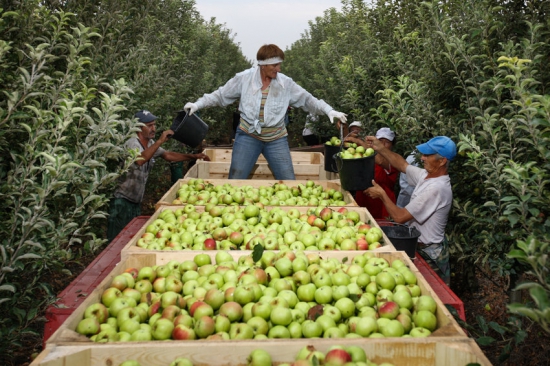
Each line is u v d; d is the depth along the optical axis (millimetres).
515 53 3932
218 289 2961
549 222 2834
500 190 3467
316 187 5641
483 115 3773
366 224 4230
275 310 2535
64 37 4207
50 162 2922
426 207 4344
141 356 2168
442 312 2559
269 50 5605
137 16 7582
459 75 4340
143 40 7188
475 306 5125
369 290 2936
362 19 8352
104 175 3510
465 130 4168
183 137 6109
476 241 4363
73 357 2102
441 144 4234
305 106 6363
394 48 6473
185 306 2807
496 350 4242
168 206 4738
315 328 2422
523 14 4242
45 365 2012
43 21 3734
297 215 4605
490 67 3883
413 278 3008
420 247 4496
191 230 4141
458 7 4672
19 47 3605
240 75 6039
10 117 3002
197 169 6859
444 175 4395
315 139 10422
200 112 11344
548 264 2254
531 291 1753
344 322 2666
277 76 5961
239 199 4793
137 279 3111
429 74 4895
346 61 7137
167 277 3111
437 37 4938
